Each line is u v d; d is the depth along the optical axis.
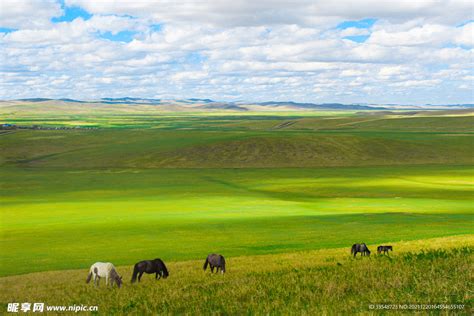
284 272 25.27
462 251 26.94
